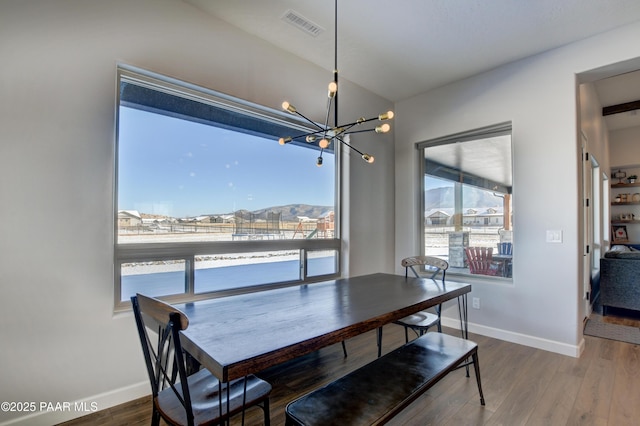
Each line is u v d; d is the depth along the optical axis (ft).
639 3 7.62
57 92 6.10
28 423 5.71
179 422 3.98
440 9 7.94
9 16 5.69
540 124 9.93
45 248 5.93
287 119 10.30
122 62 6.88
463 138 12.14
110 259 6.64
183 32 7.75
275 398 7.05
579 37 9.11
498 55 10.10
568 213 9.36
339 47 9.69
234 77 8.66
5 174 5.59
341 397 4.74
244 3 7.78
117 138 7.16
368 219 12.60
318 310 5.82
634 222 22.59
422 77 11.59
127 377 6.77
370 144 12.76
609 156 21.91
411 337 10.78
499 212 11.16
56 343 6.01
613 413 6.32
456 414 6.30
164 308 4.00
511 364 8.61
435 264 9.30
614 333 10.94
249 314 5.55
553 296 9.57
